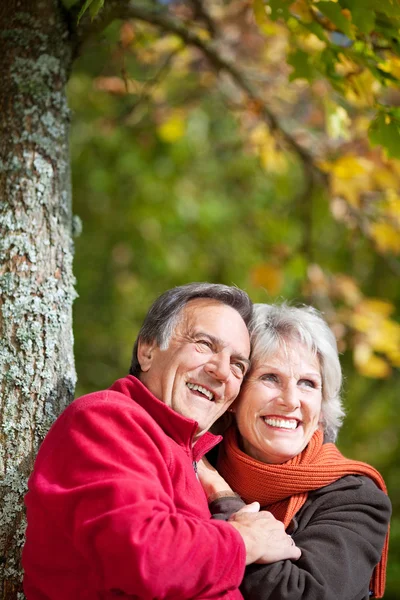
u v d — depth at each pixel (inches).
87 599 74.6
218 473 97.1
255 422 94.3
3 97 94.6
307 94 183.3
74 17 100.3
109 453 75.4
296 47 117.4
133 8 129.7
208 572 72.4
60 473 76.0
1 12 97.2
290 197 240.4
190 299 91.4
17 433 85.8
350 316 164.7
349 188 155.2
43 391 88.1
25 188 92.6
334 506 90.6
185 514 78.6
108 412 78.7
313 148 165.0
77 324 273.3
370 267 234.1
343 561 84.6
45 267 92.0
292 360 94.5
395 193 158.7
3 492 84.0
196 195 256.5
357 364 159.3
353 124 157.2
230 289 93.4
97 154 254.1
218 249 262.1
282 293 207.6
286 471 91.3
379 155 161.9
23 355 87.8
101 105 232.8
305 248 184.2
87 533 70.4
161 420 85.0
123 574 69.1
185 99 189.8
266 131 165.8
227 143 228.8
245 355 91.3
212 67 167.3
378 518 90.9
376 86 129.7
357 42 106.0
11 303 88.7
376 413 255.3
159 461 77.7
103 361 282.5
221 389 89.0
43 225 93.0
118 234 271.9
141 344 91.6
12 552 83.4
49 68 96.9
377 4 94.3
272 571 81.3
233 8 172.2
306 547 85.7
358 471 94.4
